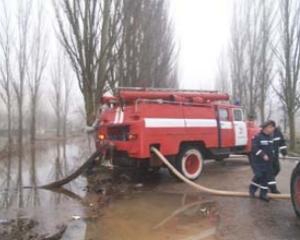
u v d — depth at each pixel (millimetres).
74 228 7016
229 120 12938
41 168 16656
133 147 10625
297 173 7379
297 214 7367
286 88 20250
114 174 12297
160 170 13578
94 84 13703
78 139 42531
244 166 14492
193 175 11664
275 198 8992
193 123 11766
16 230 6879
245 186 10703
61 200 9578
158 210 8258
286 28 19875
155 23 20297
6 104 27953
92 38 13578
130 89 11359
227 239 6273
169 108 11227
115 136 11297
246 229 6758
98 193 10188
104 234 6660
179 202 8977
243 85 24594
